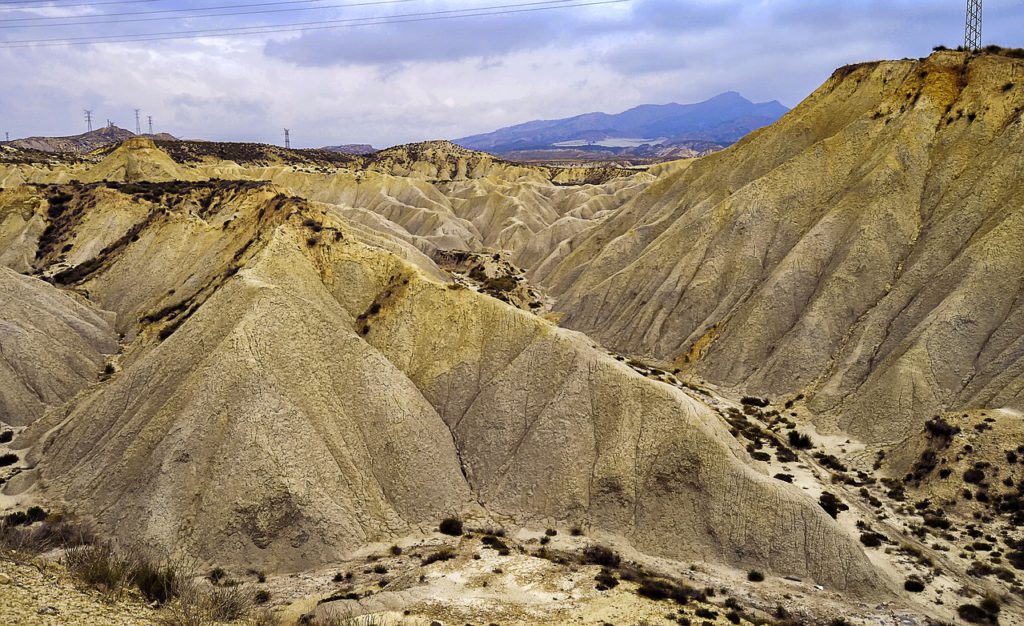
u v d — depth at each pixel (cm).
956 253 5775
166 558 3234
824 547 3369
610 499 3809
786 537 3431
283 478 3556
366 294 5081
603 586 3083
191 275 6391
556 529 3753
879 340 5578
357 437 4028
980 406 4691
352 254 5262
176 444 3656
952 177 6375
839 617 2981
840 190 7019
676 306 7069
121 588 1945
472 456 4241
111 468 3784
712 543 3509
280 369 4056
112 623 1623
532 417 4297
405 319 4831
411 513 3838
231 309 4409
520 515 3875
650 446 3931
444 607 2814
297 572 3331
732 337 6322
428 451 4091
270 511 3472
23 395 5106
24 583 1714
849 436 5025
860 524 3816
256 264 4844
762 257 6969
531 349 4553
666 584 3184
